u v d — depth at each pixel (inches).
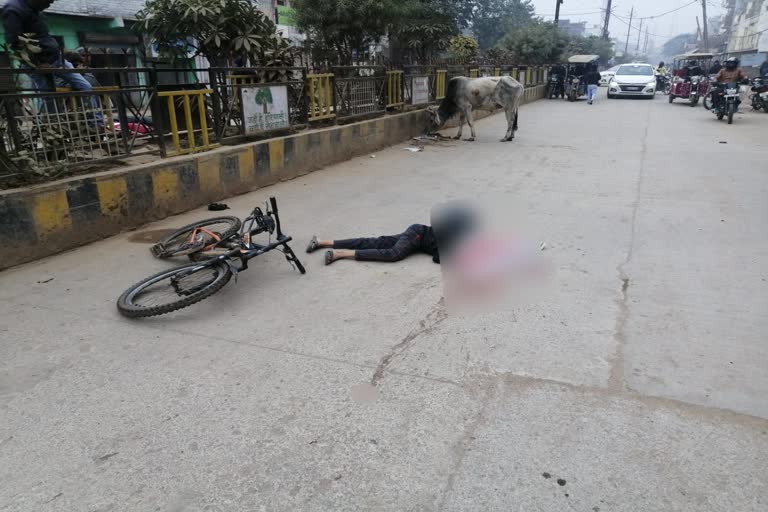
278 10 599.2
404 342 129.4
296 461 92.2
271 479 88.4
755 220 217.9
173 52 301.4
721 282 159.8
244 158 270.2
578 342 127.8
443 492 85.1
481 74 638.5
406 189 280.2
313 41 418.9
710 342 126.5
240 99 273.7
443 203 251.1
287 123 309.9
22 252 179.6
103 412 105.6
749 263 173.6
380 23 418.3
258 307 149.3
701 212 230.1
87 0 409.4
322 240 198.4
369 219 228.7
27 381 116.0
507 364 119.3
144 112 224.8
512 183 289.9
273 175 292.7
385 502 83.4
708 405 104.2
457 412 103.8
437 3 531.8
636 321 137.3
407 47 515.5
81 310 147.9
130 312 138.6
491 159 362.0
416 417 102.7
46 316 144.6
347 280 166.9
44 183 188.1
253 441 97.1
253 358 123.6
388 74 414.0
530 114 679.7
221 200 259.9
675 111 697.6
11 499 85.0
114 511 82.7
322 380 114.8
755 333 130.0
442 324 137.9
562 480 87.0
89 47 418.0
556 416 102.0
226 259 155.3
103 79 368.5
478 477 87.9
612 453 92.5
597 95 1101.1
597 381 112.5
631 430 97.9
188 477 89.1
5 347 129.3
